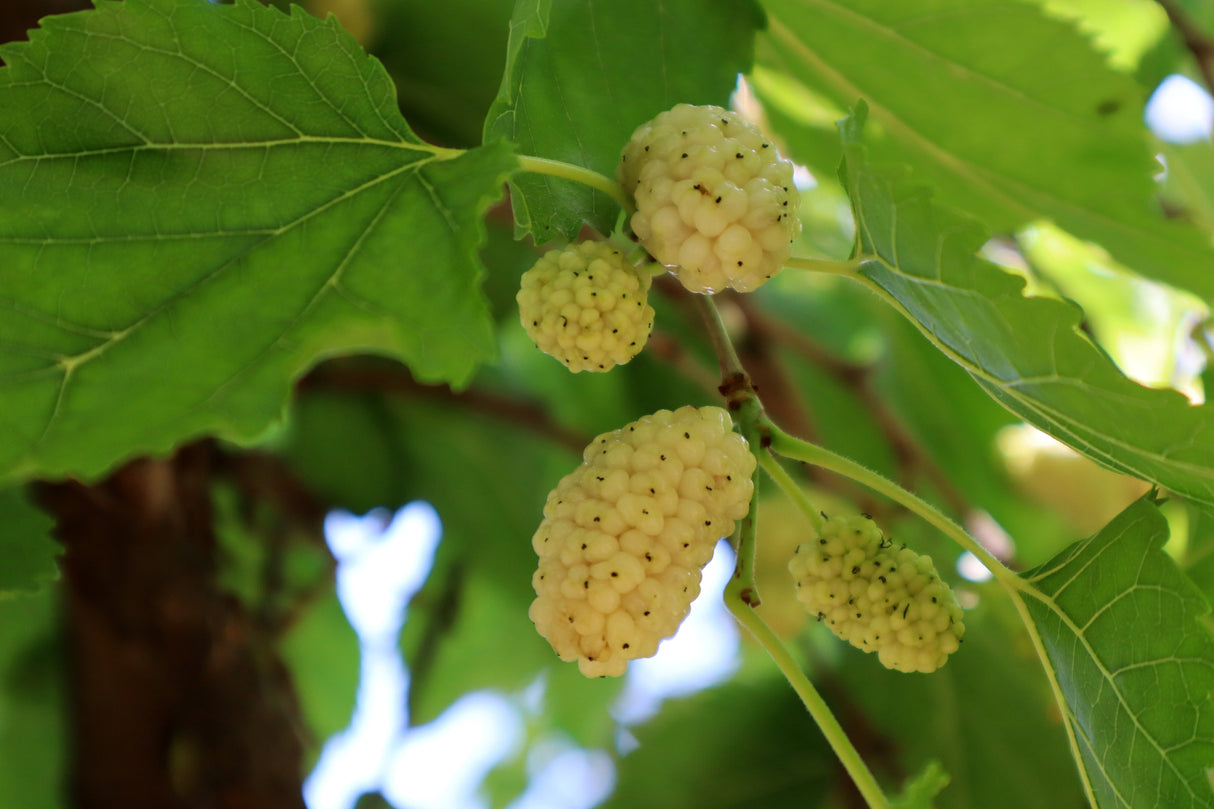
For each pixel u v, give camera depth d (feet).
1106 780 0.86
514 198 0.88
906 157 1.09
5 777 1.16
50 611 1.21
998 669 1.26
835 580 0.85
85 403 0.81
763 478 1.28
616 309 0.81
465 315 0.80
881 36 1.02
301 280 0.82
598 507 0.80
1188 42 1.13
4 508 0.98
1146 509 0.84
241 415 0.81
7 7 1.06
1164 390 0.79
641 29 0.92
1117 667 0.84
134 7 0.81
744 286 0.82
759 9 0.95
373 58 0.83
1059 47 1.00
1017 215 1.09
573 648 0.79
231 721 1.19
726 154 0.81
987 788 1.27
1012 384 0.84
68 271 0.81
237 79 0.82
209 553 1.21
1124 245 1.09
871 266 0.84
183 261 0.82
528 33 0.85
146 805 1.16
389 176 0.82
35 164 0.82
